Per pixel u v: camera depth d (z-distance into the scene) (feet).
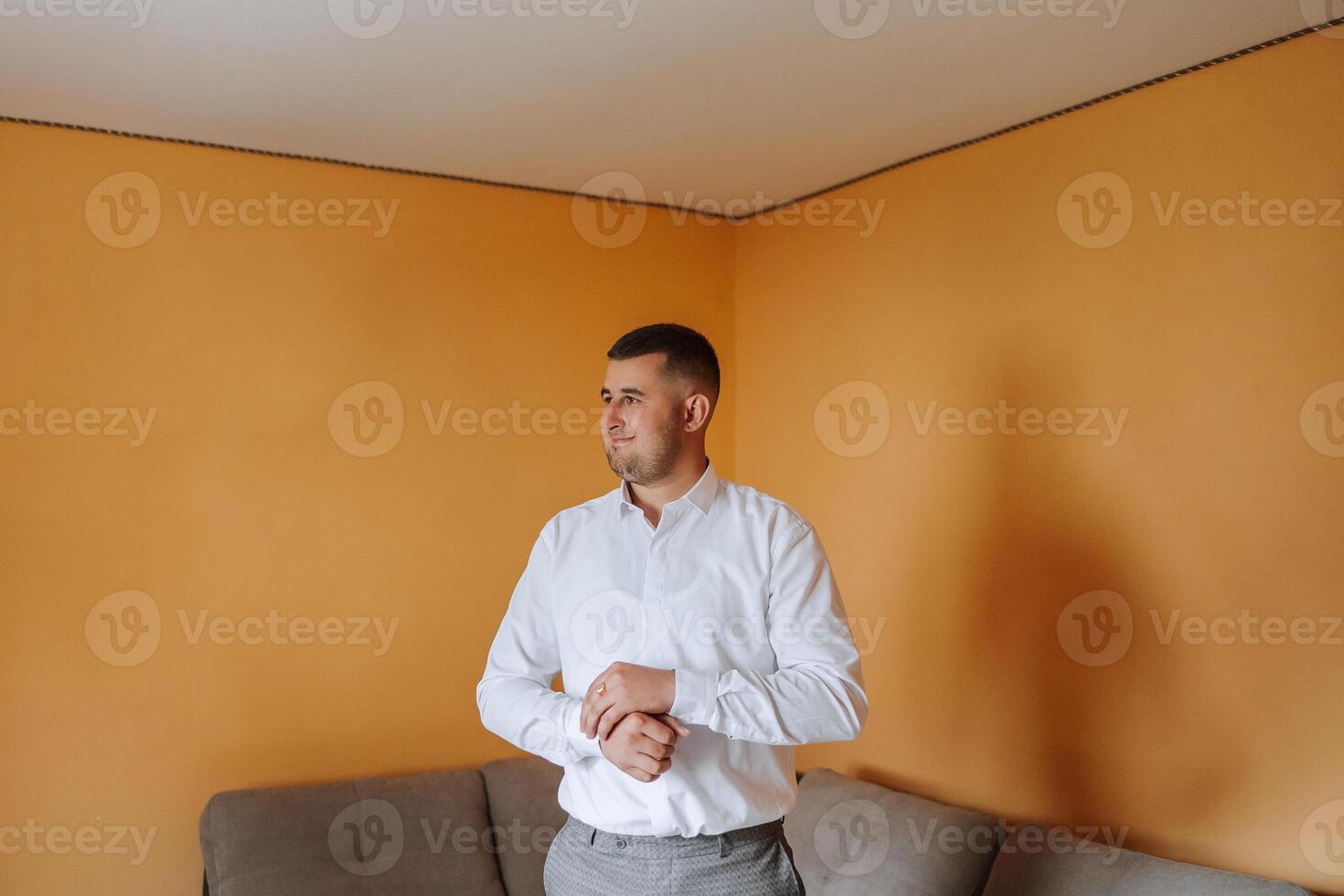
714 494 7.14
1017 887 8.85
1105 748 9.32
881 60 8.72
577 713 6.48
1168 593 8.89
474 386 11.81
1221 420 8.56
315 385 11.04
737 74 9.04
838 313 12.13
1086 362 9.55
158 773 10.24
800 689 6.31
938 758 10.82
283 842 9.85
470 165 11.41
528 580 7.37
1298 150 8.13
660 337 6.97
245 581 10.66
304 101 9.59
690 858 6.47
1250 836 8.32
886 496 11.46
